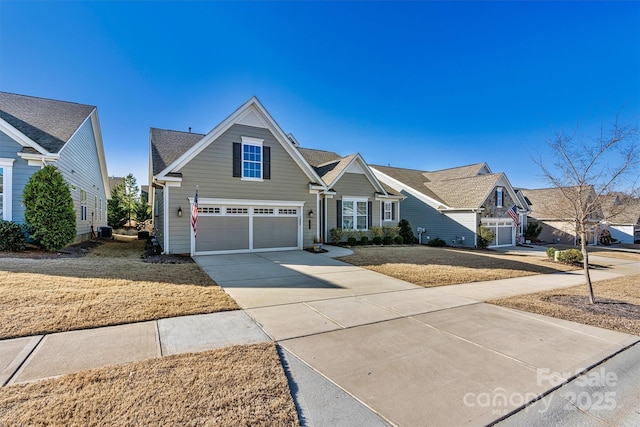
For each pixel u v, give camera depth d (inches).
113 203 1210.0
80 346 161.3
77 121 603.5
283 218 603.5
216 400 113.5
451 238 879.1
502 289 334.0
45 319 192.7
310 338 183.6
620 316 240.1
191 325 198.2
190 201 517.3
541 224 1179.9
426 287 333.7
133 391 117.6
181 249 513.0
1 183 435.5
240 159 559.8
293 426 102.0
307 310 239.8
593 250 880.3
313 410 112.3
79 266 347.9
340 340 181.6
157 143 613.6
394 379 137.3
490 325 214.7
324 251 594.6
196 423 100.0
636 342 188.5
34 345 160.7
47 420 98.6
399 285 337.4
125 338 173.8
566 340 189.5
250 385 125.3
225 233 548.1
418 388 130.3
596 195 325.4
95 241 701.9
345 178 756.6
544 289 340.8
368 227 785.6
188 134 703.7
